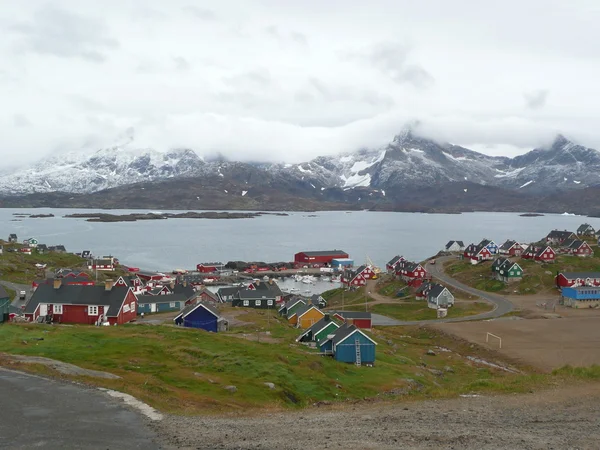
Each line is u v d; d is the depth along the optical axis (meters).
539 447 23.11
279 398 41.78
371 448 22.86
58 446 23.22
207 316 83.06
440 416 29.45
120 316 81.75
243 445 23.38
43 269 176.38
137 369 44.88
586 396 35.03
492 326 99.38
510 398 34.84
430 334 97.50
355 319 99.62
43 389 33.62
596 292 117.06
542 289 134.00
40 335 57.06
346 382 52.16
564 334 91.44
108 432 25.33
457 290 140.12
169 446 23.25
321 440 24.23
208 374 46.12
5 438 24.33
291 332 86.69
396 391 49.75
